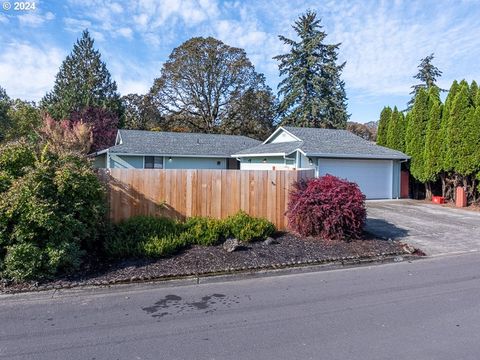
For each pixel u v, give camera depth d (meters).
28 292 5.59
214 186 8.71
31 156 6.50
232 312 4.89
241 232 8.03
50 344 3.93
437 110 17.69
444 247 9.26
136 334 4.18
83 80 38.84
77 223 6.21
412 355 3.65
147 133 27.44
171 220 8.07
